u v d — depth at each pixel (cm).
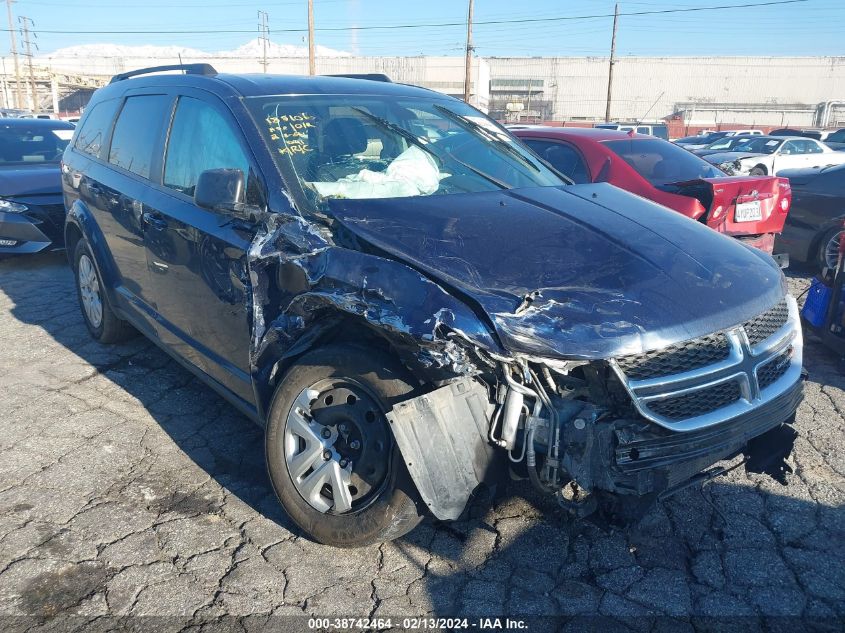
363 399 284
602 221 312
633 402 244
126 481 357
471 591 280
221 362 361
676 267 283
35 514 328
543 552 302
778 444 292
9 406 438
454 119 423
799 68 7231
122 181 451
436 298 253
